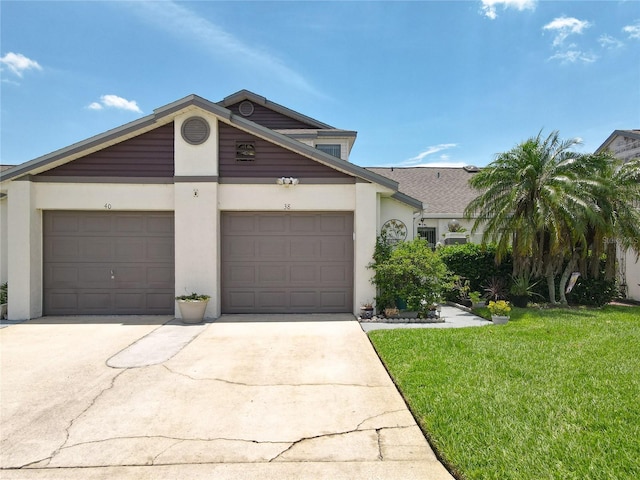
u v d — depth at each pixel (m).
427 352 6.04
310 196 9.59
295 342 7.02
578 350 6.08
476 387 4.55
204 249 9.26
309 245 9.77
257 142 9.55
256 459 3.25
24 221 9.11
